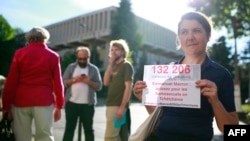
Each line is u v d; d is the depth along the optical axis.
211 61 2.30
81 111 5.50
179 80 2.22
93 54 53.31
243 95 47.41
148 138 2.44
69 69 5.69
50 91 4.12
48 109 4.04
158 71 2.33
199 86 2.11
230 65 47.25
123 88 4.44
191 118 2.22
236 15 17.14
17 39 58.56
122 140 4.54
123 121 4.43
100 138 8.18
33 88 3.98
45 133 3.96
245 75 47.16
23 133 3.99
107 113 4.50
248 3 16.50
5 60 56.50
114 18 57.47
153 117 2.45
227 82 2.18
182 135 2.23
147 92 2.37
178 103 2.21
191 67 2.18
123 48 4.51
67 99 5.51
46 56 4.10
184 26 2.35
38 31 4.16
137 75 56.78
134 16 57.66
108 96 4.52
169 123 2.28
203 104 2.19
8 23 60.09
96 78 5.70
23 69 3.99
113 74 4.52
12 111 4.03
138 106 26.81
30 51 4.04
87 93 5.50
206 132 2.21
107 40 61.69
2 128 3.96
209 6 16.47
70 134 5.46
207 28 2.34
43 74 4.04
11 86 3.96
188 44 2.32
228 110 2.16
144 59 64.00
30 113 4.00
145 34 67.31
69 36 69.19
